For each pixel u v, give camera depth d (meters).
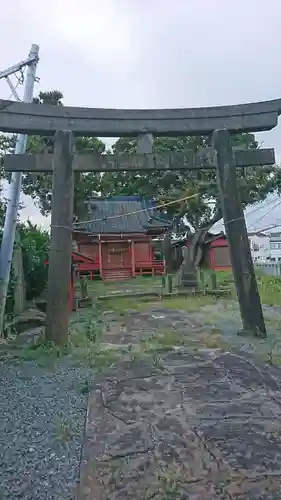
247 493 2.45
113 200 28.08
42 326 8.84
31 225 13.85
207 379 4.69
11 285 8.73
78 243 25.70
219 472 2.68
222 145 7.09
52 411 3.86
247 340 6.66
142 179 21.02
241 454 2.90
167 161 7.05
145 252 26.77
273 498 2.40
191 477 2.63
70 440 3.24
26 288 11.48
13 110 6.55
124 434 3.29
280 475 2.63
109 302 13.33
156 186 20.81
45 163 6.76
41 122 6.70
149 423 3.49
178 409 3.79
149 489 2.51
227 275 21.42
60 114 6.79
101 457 2.92
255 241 40.31
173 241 24.50
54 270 6.59
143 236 26.00
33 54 8.30
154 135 7.31
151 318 9.71
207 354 5.88
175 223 22.61
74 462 2.90
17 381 4.81
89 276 25.20
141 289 17.17
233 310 10.66
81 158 6.86
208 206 19.45
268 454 2.89
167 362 5.50
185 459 2.86
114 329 8.25
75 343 6.72
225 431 3.28
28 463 2.88
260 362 5.36
